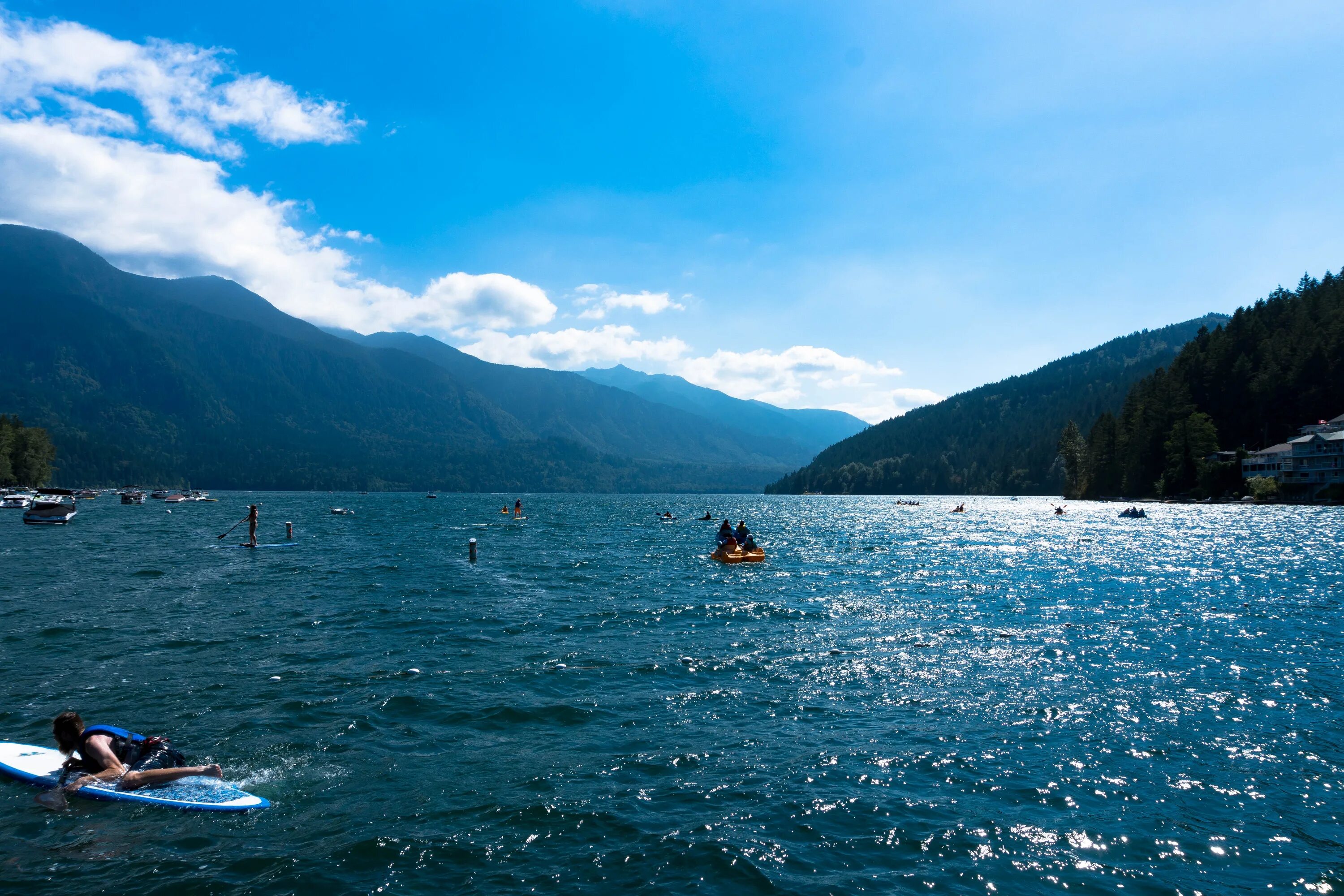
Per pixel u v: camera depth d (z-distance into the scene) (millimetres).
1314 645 18016
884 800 9406
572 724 12258
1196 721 12438
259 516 93062
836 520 85000
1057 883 7512
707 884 7422
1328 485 100625
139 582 28484
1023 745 11352
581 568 34156
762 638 18656
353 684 14359
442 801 9328
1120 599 24922
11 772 10242
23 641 17922
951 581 29609
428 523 75312
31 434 144000
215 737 11469
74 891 7312
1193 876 7676
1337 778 10117
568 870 7703
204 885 7422
